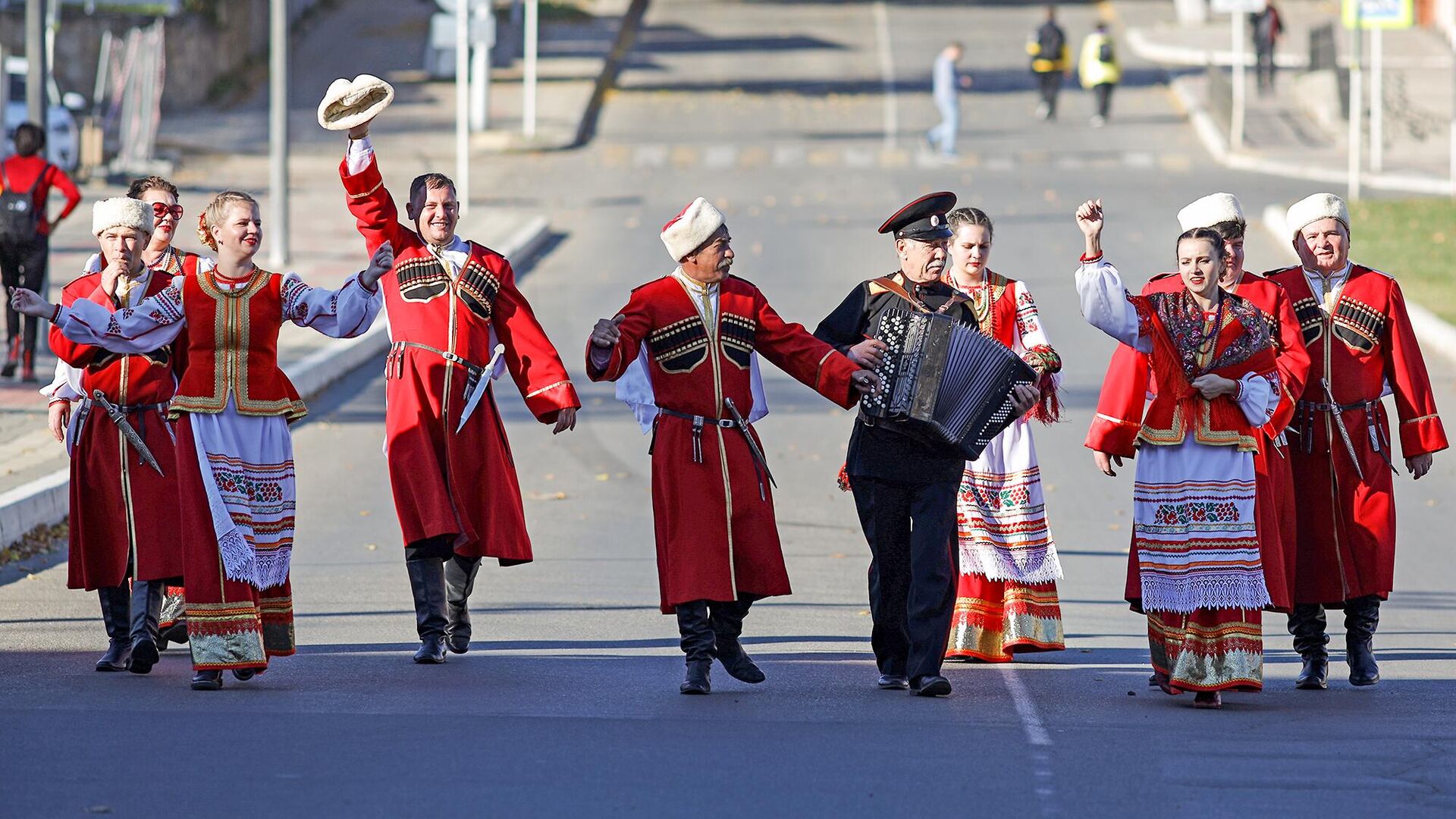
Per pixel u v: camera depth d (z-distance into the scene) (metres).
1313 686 32.53
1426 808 23.45
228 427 30.73
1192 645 30.20
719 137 153.62
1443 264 99.69
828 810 23.08
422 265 33.59
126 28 164.00
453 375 33.22
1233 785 24.56
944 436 30.22
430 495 32.62
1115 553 47.06
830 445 61.38
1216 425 30.45
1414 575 45.47
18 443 52.47
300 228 107.81
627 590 41.03
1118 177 134.38
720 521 30.75
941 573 30.69
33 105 70.06
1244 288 32.00
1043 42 163.50
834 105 171.25
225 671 31.81
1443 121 163.75
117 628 31.84
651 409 31.55
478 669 32.50
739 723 28.09
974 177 133.75
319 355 70.69
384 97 33.59
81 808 22.70
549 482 54.81
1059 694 31.36
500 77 180.62
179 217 33.81
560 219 115.44
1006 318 34.06
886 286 31.78
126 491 31.23
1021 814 23.05
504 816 22.64
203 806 22.86
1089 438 31.44
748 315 31.58
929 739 27.12
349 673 31.88
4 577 40.44
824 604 40.28
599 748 26.17
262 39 196.38
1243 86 168.50
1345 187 131.38
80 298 32.09
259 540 30.88
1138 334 30.45
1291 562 31.72
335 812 22.69
